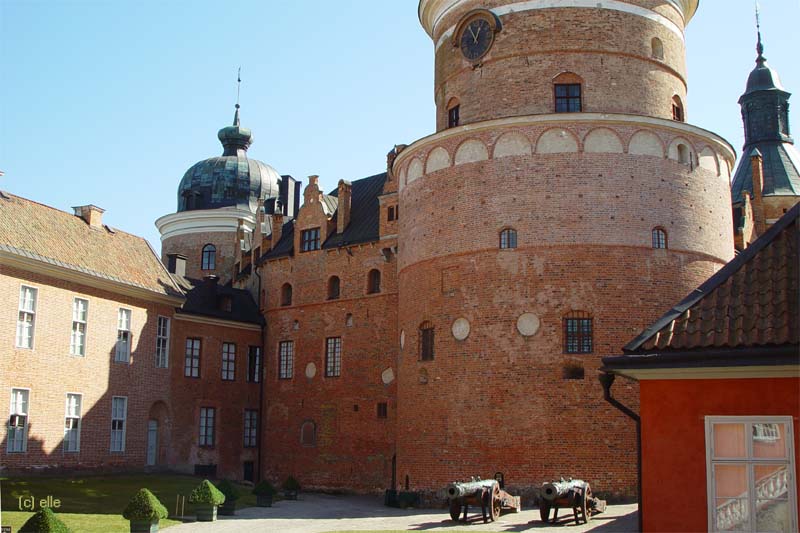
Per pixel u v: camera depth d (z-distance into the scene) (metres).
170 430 48.28
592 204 35.84
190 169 75.62
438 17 42.91
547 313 35.25
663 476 17.81
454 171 38.31
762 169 60.91
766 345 17.09
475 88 39.69
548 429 34.44
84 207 46.97
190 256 72.25
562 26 38.53
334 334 50.47
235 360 53.22
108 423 43.84
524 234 36.09
